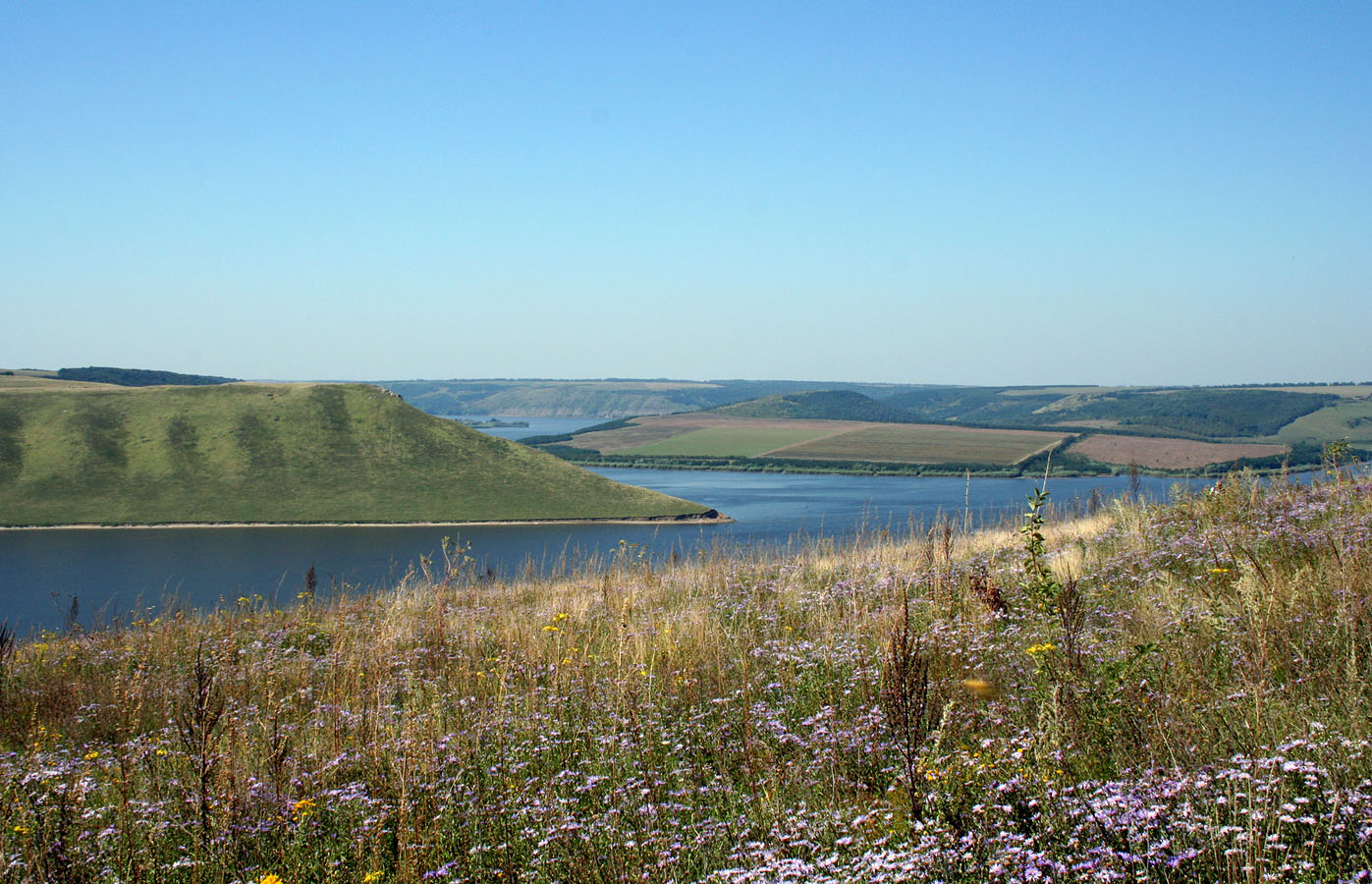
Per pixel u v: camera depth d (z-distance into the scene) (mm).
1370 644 6523
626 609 11750
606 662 9078
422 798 5977
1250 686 5895
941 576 11016
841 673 8039
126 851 5562
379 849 5426
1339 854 4086
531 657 9594
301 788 6508
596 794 6086
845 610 10570
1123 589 9883
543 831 5461
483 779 6543
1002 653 7883
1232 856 4156
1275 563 9234
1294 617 7207
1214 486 14609
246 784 6305
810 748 6480
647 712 7441
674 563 16984
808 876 4508
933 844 4531
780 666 8531
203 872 5391
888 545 15945
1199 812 4625
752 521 84438
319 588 22844
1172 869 4215
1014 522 18453
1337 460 15500
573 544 68688
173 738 7988
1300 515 11766
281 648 12414
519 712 7828
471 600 15484
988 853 4531
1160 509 14211
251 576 52250
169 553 65062
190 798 6309
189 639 12922
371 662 9867
